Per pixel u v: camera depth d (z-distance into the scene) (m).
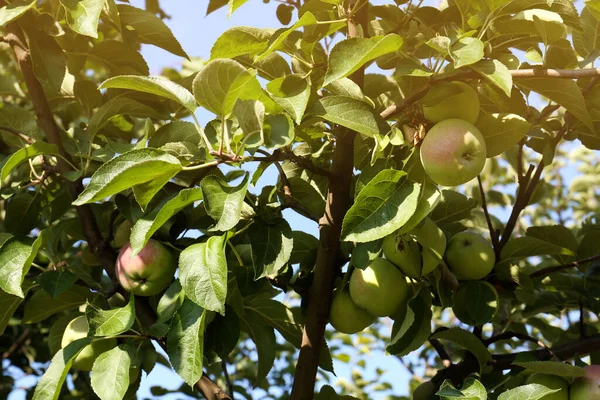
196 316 0.65
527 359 0.75
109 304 0.90
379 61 0.84
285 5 1.02
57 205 0.94
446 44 0.65
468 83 0.72
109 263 0.84
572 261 0.95
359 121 0.68
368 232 0.62
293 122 0.67
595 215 1.10
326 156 0.89
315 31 0.75
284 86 0.69
